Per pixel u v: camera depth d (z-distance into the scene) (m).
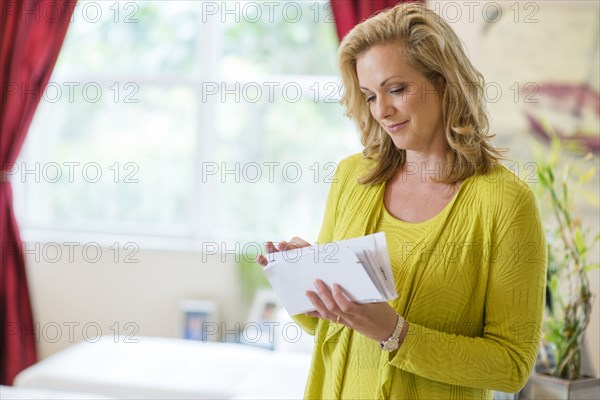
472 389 1.92
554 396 3.36
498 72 4.34
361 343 1.93
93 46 5.49
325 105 5.33
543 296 1.89
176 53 5.42
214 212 5.44
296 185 5.38
